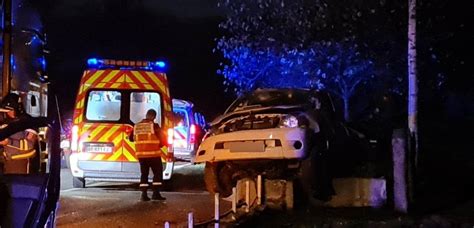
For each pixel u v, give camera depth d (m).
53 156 5.33
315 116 10.74
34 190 4.95
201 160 11.04
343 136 11.60
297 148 10.27
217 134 11.00
